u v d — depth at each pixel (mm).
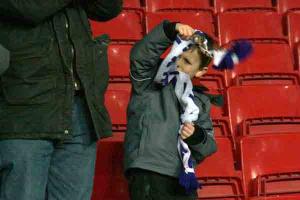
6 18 3967
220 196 6062
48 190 4207
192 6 9211
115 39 7949
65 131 3945
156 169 4621
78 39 4129
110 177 5816
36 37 3941
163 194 4641
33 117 3857
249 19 8609
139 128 4734
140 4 9156
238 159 6324
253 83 7840
